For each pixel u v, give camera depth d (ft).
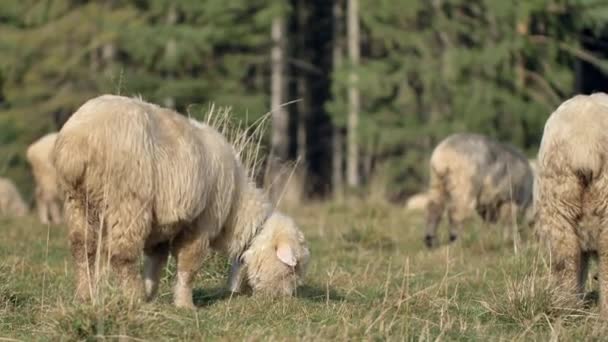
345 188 111.45
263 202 34.12
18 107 112.57
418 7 110.32
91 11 114.11
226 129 39.06
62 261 42.39
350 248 50.49
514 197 56.29
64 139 29.35
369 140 108.68
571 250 30.76
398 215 66.64
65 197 29.91
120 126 29.17
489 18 111.86
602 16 111.04
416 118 111.34
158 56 112.98
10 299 31.78
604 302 29.99
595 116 30.17
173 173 29.99
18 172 110.32
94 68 113.19
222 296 34.14
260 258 33.55
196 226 31.76
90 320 27.07
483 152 55.31
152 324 27.37
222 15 111.65
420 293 33.83
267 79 126.72
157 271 32.27
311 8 135.23
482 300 33.55
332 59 134.51
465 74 109.91
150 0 114.32
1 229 54.54
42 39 114.11
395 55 112.68
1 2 117.19
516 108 107.65
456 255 47.62
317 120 135.03
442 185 55.42
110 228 29.30
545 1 108.27
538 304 31.07
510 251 47.55
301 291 36.14
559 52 112.98
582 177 30.09
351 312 31.01
